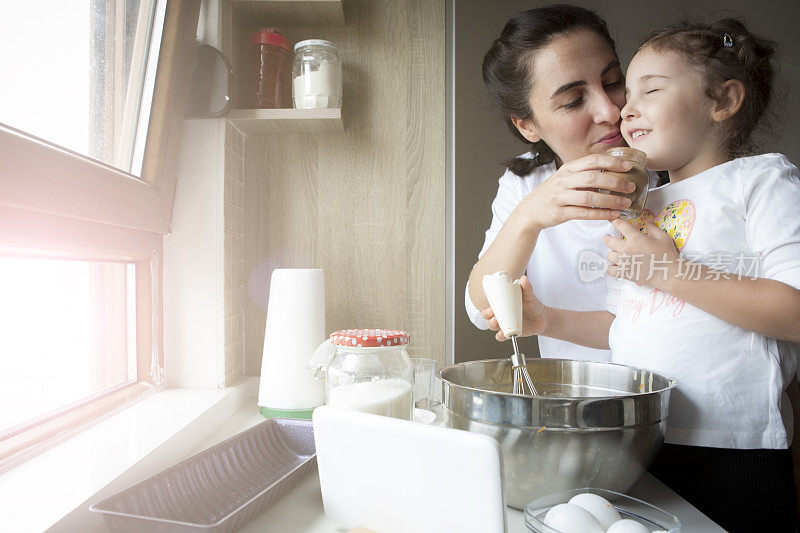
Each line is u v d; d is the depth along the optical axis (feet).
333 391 2.55
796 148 4.40
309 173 4.77
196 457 2.21
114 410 3.13
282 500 2.24
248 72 4.44
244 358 4.66
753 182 2.77
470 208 4.77
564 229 4.46
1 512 1.79
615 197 2.69
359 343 2.48
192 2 3.54
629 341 2.99
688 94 2.93
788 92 4.43
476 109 4.75
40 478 2.10
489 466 1.55
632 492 2.32
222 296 3.99
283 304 3.59
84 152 2.89
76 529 1.81
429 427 1.68
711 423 2.73
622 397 1.87
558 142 3.84
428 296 4.82
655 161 3.05
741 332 2.72
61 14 2.57
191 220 3.99
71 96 2.71
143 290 3.70
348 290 4.81
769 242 2.67
